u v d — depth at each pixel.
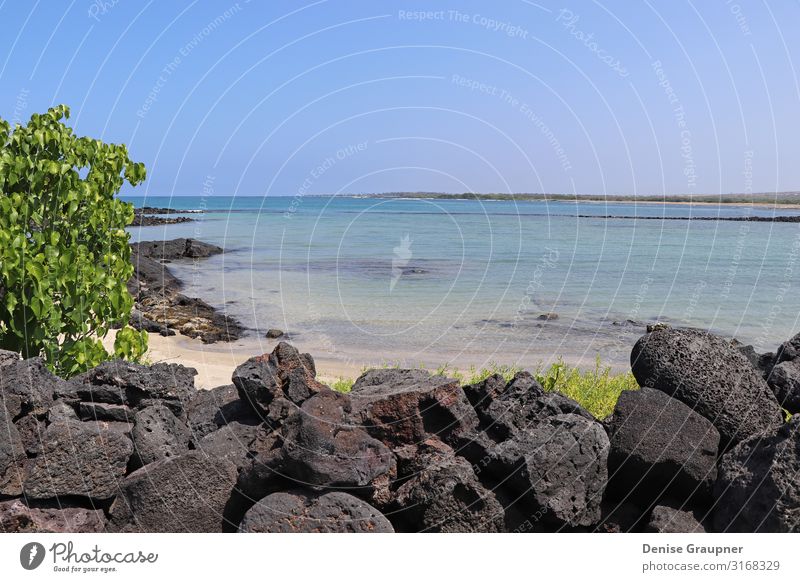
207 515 4.08
